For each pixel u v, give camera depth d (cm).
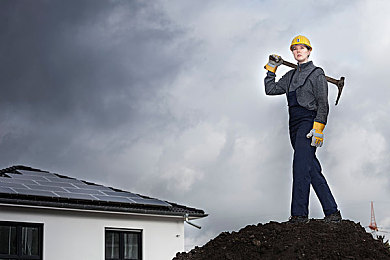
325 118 1192
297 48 1227
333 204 1208
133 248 1989
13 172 2162
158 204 2025
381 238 1216
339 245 1128
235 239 1181
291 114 1227
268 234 1171
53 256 1817
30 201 1761
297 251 1105
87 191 2000
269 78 1274
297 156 1199
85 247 1880
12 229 1767
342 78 1253
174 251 2056
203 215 2102
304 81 1208
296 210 1198
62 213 1855
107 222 1936
